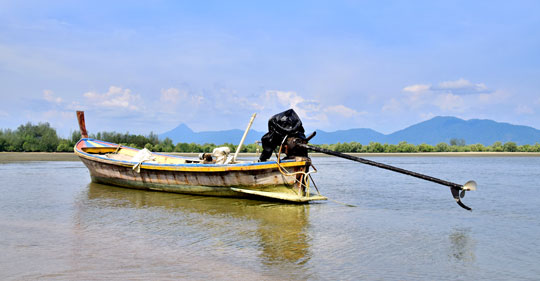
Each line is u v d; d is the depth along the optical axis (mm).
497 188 19469
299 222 10992
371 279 6512
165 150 67812
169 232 9672
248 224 10680
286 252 7992
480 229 10250
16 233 9469
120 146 23172
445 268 7121
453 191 12469
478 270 7023
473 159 59438
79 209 12883
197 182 15867
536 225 10773
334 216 11906
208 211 12664
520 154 77250
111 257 7555
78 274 6582
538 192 17844
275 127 15008
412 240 9039
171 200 14961
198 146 72125
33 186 19031
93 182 20703
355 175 27312
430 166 40094
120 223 10727
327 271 6863
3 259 7371
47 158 44969
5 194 16219
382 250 8211
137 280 6316
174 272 6719
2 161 39500
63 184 19953
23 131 68562
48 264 7094
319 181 22875
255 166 14375
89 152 22000
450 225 10734
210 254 7809
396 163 46719
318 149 14023
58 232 9602
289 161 14258
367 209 13195
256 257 7633
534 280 6555
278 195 14078
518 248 8469
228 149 17031
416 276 6684
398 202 14750
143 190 17844
